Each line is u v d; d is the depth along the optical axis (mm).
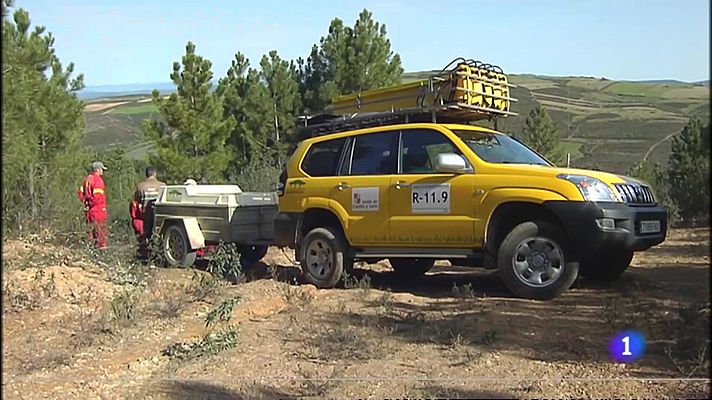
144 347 6379
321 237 9172
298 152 9664
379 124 9773
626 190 7863
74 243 10062
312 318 7305
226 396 5156
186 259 10984
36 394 5227
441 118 9797
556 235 7793
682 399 4766
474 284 9359
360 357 5953
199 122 21594
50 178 12930
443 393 5074
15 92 9984
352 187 8953
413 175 8531
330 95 24219
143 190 12516
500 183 7961
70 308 7598
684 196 19016
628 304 7453
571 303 7613
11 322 7035
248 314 7582
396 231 8586
